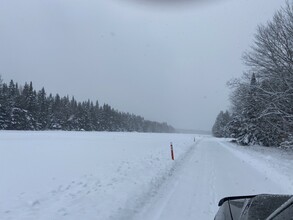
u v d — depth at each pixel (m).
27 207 8.10
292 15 24.81
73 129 107.06
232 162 19.03
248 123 45.47
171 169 15.48
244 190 10.47
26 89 88.38
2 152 20.98
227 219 3.77
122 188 10.25
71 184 11.05
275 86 27.30
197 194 9.96
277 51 25.23
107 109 136.38
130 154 21.75
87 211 7.71
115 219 7.18
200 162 18.95
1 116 76.06
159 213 7.91
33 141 32.75
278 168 15.40
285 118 26.20
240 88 33.62
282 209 2.67
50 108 98.81
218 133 121.75
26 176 12.58
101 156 20.03
